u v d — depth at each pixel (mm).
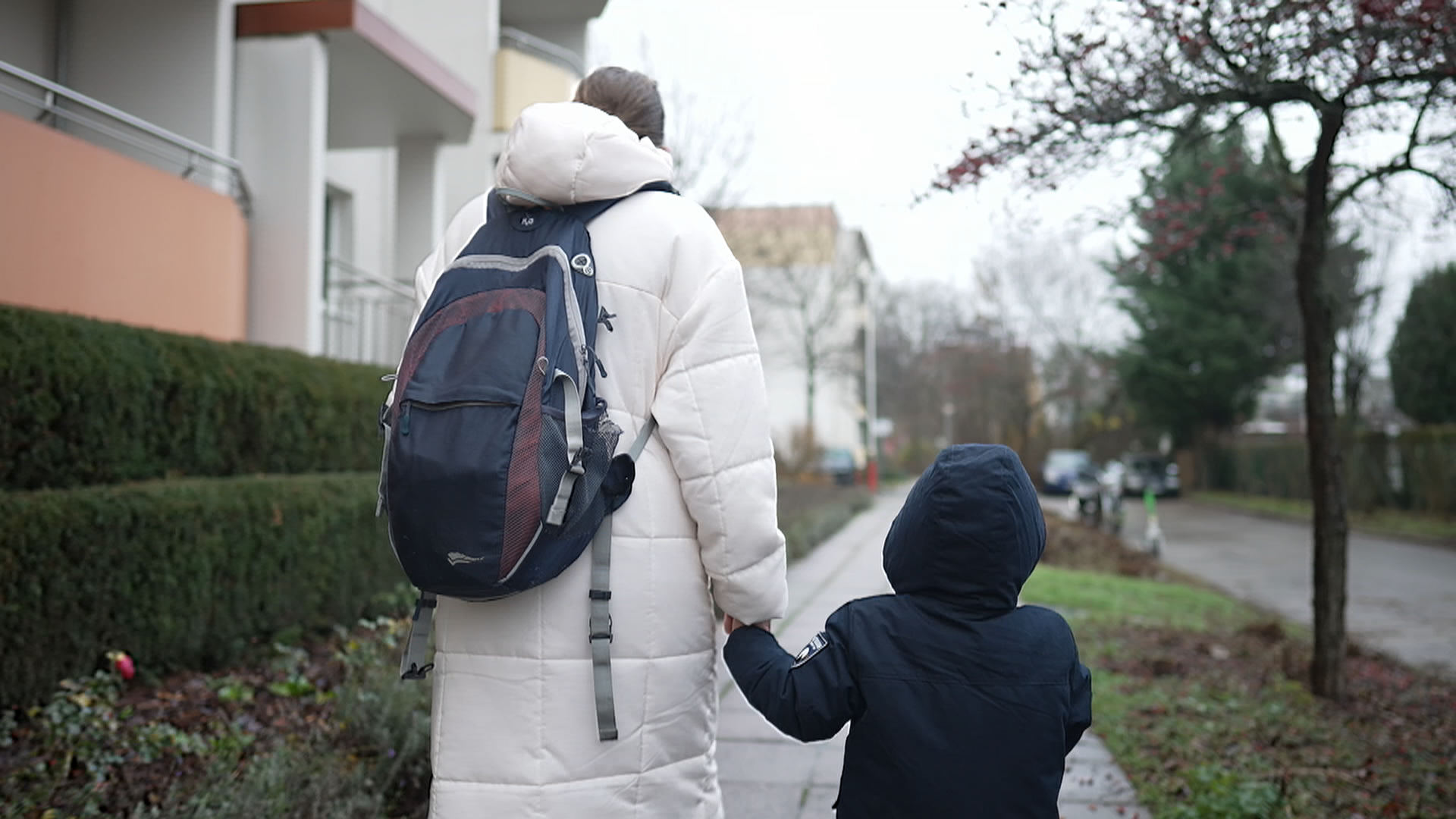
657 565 1698
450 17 16562
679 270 1767
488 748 1630
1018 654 1911
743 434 1724
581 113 1768
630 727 1664
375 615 6336
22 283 5906
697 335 1734
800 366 45906
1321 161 5723
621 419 1712
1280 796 3906
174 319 7270
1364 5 4137
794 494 24859
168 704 4355
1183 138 5375
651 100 2074
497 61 16562
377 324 11648
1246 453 35438
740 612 1775
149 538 4605
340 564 6008
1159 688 6238
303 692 4691
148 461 5277
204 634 4949
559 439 1527
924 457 56344
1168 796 4109
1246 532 22922
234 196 8773
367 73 10320
